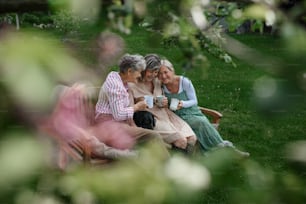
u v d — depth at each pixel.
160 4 0.98
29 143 0.55
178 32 1.09
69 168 0.75
